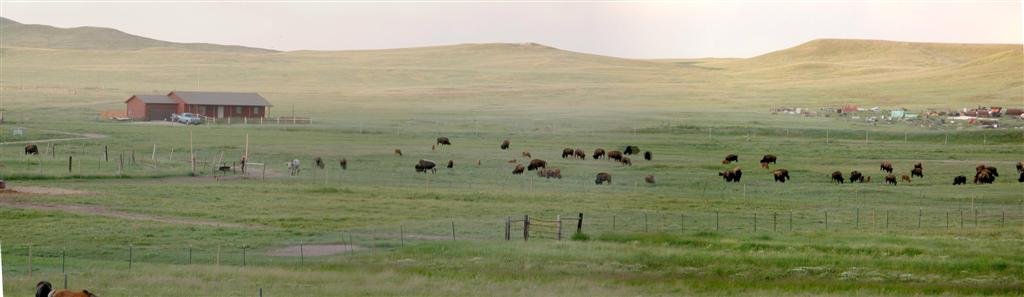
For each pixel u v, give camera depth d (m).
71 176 83.25
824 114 181.38
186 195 74.00
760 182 91.94
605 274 47.28
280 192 77.00
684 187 87.94
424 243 54.53
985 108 189.12
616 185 88.50
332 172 93.69
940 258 50.47
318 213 67.44
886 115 177.88
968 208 75.19
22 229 57.62
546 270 47.81
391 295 40.75
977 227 64.69
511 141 130.12
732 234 58.56
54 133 125.94
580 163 104.69
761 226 65.38
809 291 43.84
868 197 82.12
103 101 190.75
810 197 82.12
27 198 69.81
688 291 43.47
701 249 53.19
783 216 70.38
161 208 67.75
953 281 46.50
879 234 59.56
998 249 53.31
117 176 84.88
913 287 45.03
